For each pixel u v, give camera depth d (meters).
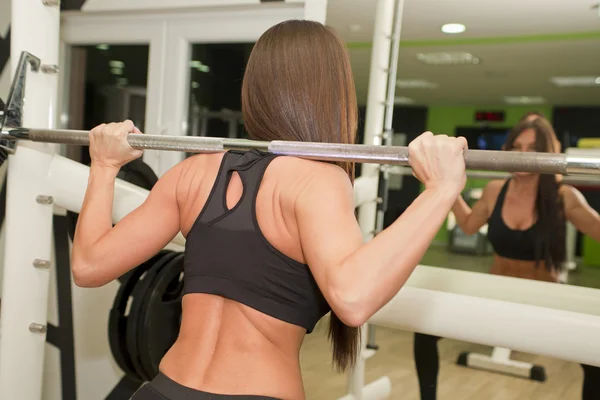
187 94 2.88
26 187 1.53
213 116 2.86
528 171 0.84
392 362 2.47
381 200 2.11
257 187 0.82
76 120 3.15
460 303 1.48
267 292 0.80
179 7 2.65
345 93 0.93
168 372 0.85
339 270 0.69
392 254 0.70
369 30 2.13
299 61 0.90
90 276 0.94
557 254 2.22
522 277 2.29
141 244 0.93
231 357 0.80
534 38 2.28
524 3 2.22
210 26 2.72
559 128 5.06
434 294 1.51
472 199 2.48
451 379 2.28
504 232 2.30
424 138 0.79
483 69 2.78
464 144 0.79
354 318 0.68
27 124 1.47
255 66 0.92
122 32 2.91
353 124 0.96
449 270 2.08
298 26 0.93
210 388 0.79
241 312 0.80
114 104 3.07
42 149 1.55
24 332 1.57
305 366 2.07
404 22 2.30
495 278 2.03
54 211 2.27
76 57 3.11
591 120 5.02
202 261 0.83
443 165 0.77
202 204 0.88
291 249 0.79
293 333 0.82
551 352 1.39
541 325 1.39
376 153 0.84
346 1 2.17
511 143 2.43
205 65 2.86
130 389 2.26
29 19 1.46
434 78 2.40
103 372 2.29
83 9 2.84
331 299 0.69
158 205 0.94
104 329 2.28
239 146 0.94
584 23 2.17
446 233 2.66
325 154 0.85
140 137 1.05
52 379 2.36
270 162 0.85
